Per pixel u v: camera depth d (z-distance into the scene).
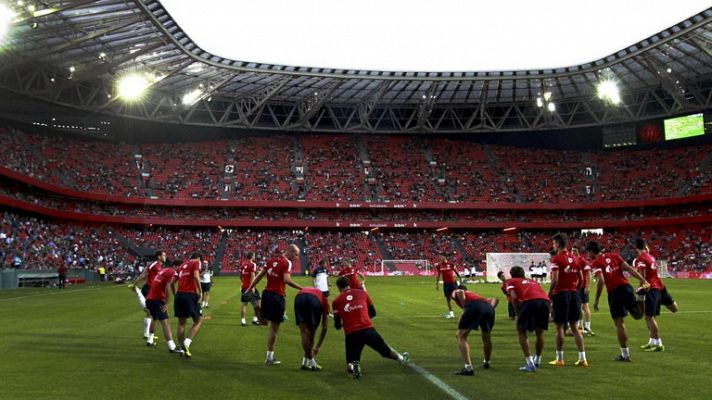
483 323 10.08
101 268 50.03
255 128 71.00
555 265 10.70
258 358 11.26
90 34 42.16
